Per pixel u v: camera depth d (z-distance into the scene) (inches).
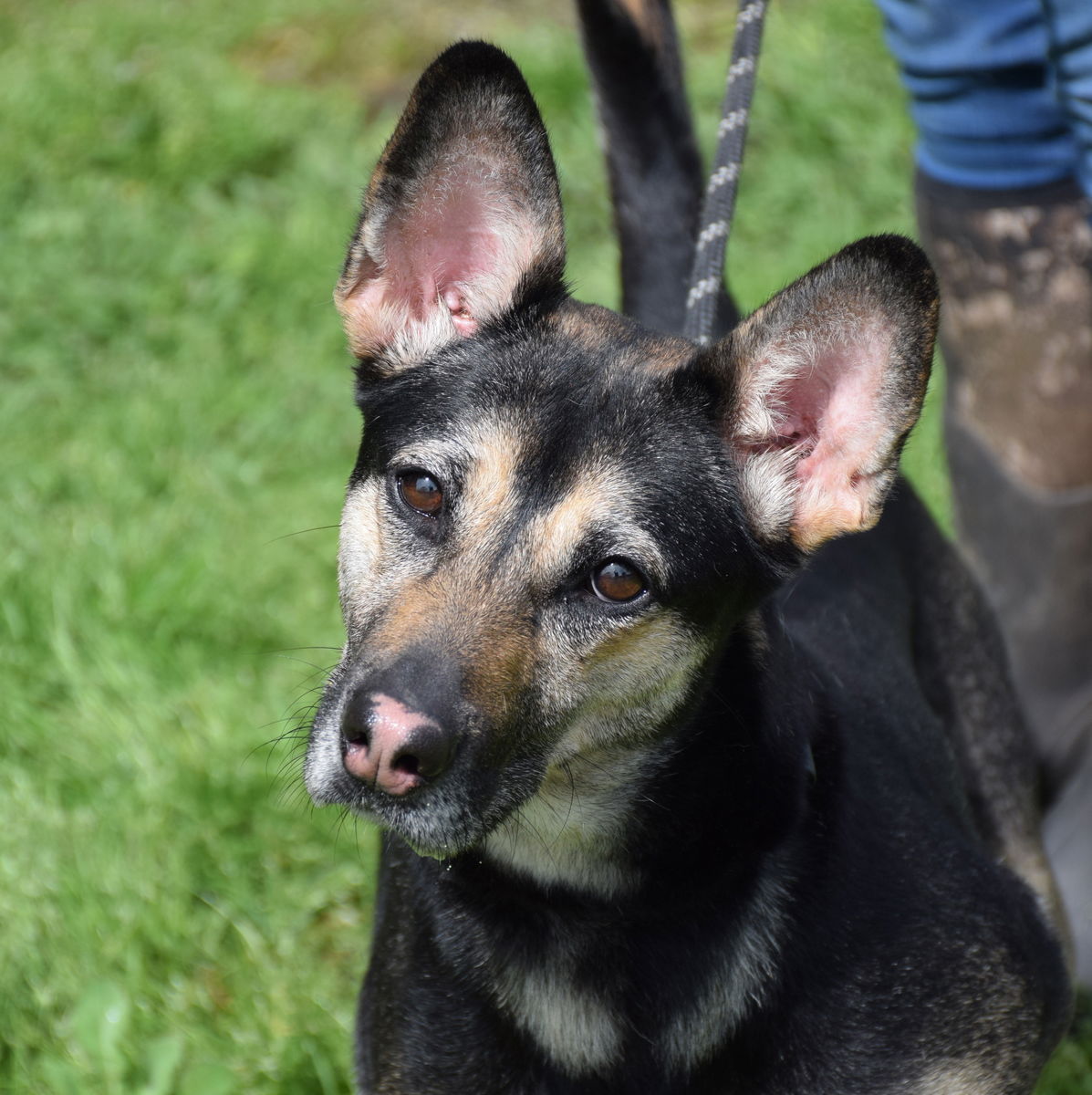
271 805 228.4
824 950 152.7
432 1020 160.2
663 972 155.3
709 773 152.9
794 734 154.9
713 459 154.8
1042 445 214.4
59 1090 187.5
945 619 204.5
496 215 163.3
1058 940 178.5
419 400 157.9
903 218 334.6
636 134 202.7
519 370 155.7
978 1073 156.3
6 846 217.6
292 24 417.4
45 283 334.6
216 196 357.4
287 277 333.7
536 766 149.8
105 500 282.8
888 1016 152.5
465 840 143.9
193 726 237.5
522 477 150.1
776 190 342.6
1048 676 223.8
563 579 148.6
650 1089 156.6
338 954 215.0
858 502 153.5
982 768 205.3
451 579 147.5
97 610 257.1
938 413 283.9
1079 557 217.3
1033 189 200.4
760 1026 153.1
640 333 162.4
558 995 157.3
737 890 153.4
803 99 356.5
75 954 205.6
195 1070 186.5
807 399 156.4
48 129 370.9
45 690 246.2
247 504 285.0
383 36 410.0
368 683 140.2
